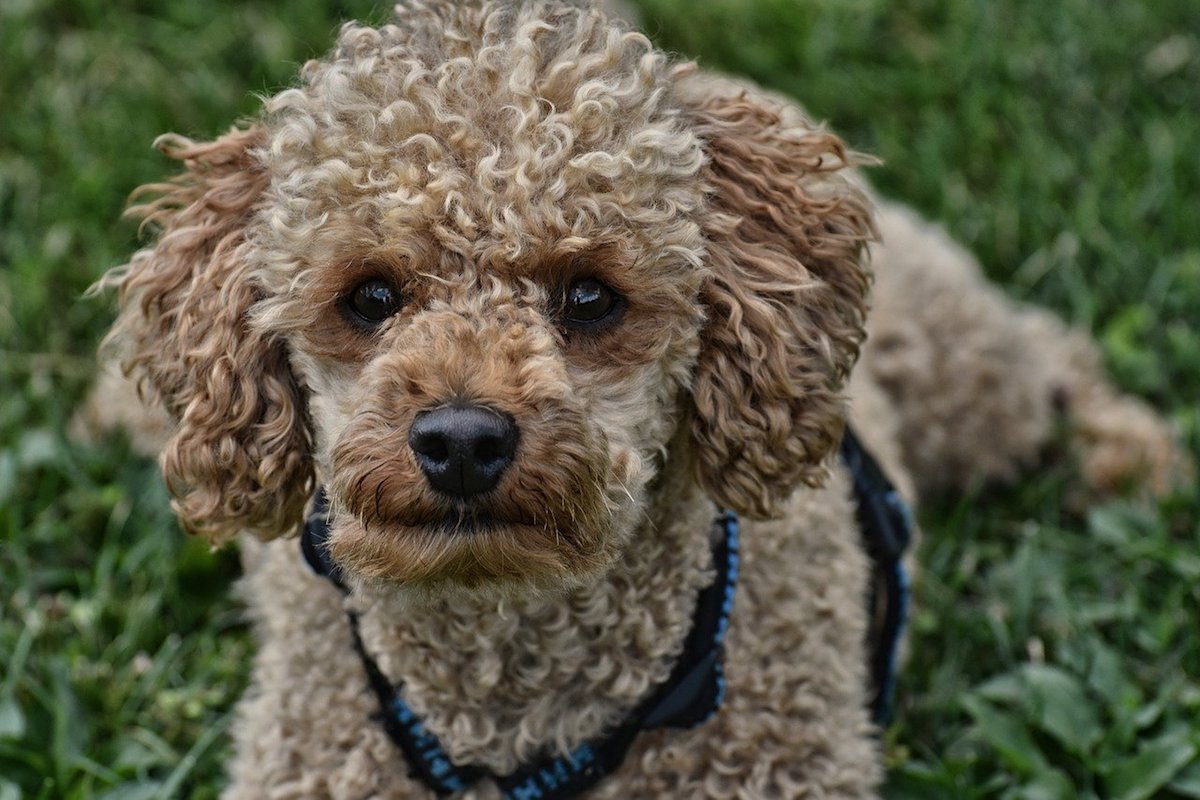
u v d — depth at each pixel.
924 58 7.61
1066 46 7.57
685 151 3.55
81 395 5.97
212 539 3.86
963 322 5.77
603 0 4.14
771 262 3.66
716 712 3.86
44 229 6.50
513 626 3.71
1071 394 6.13
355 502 3.30
